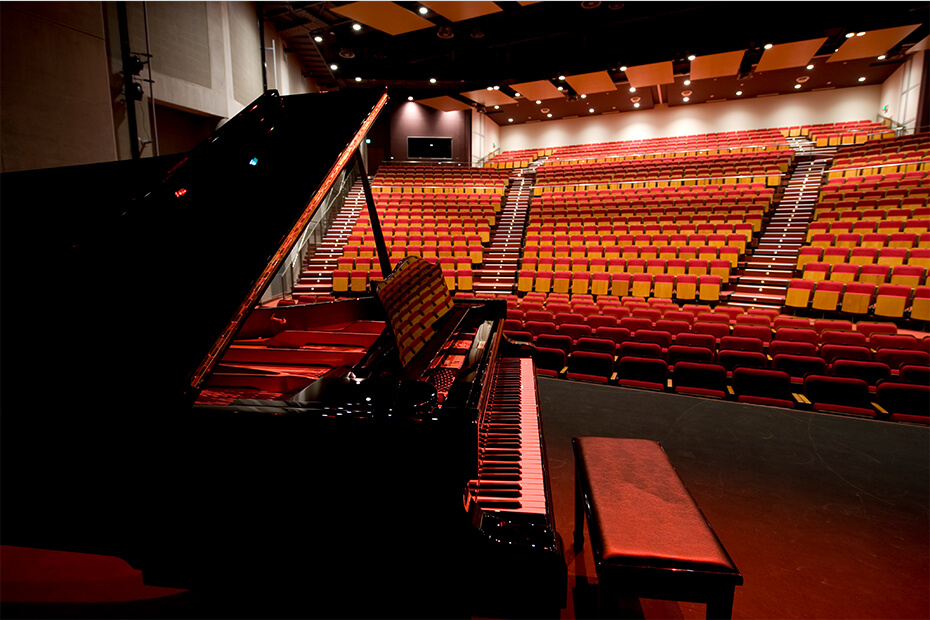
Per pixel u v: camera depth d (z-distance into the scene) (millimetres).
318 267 9930
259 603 1250
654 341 4660
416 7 8828
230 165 1829
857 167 11258
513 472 1365
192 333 1273
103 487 1255
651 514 1384
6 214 2293
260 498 1188
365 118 2078
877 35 10719
